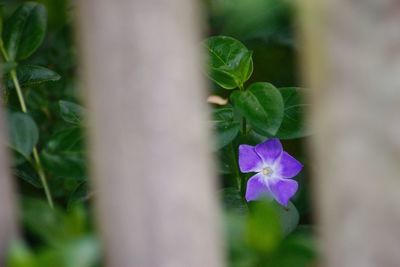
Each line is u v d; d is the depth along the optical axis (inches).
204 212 28.9
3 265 29.6
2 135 29.7
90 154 29.5
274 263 30.8
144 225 28.6
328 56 27.7
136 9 28.1
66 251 29.3
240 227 31.1
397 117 27.6
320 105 28.0
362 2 27.5
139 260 28.8
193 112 28.5
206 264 29.0
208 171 29.0
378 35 27.5
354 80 27.7
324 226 28.6
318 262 30.3
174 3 28.3
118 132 28.4
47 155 35.3
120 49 28.2
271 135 37.0
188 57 28.5
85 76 28.6
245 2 33.3
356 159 27.8
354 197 28.0
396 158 27.7
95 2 28.1
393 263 28.1
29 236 33.8
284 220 36.9
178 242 28.7
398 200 27.8
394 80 27.5
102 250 29.3
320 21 27.7
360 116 27.7
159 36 28.2
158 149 28.4
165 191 28.5
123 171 28.5
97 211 29.3
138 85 28.3
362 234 28.1
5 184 29.6
